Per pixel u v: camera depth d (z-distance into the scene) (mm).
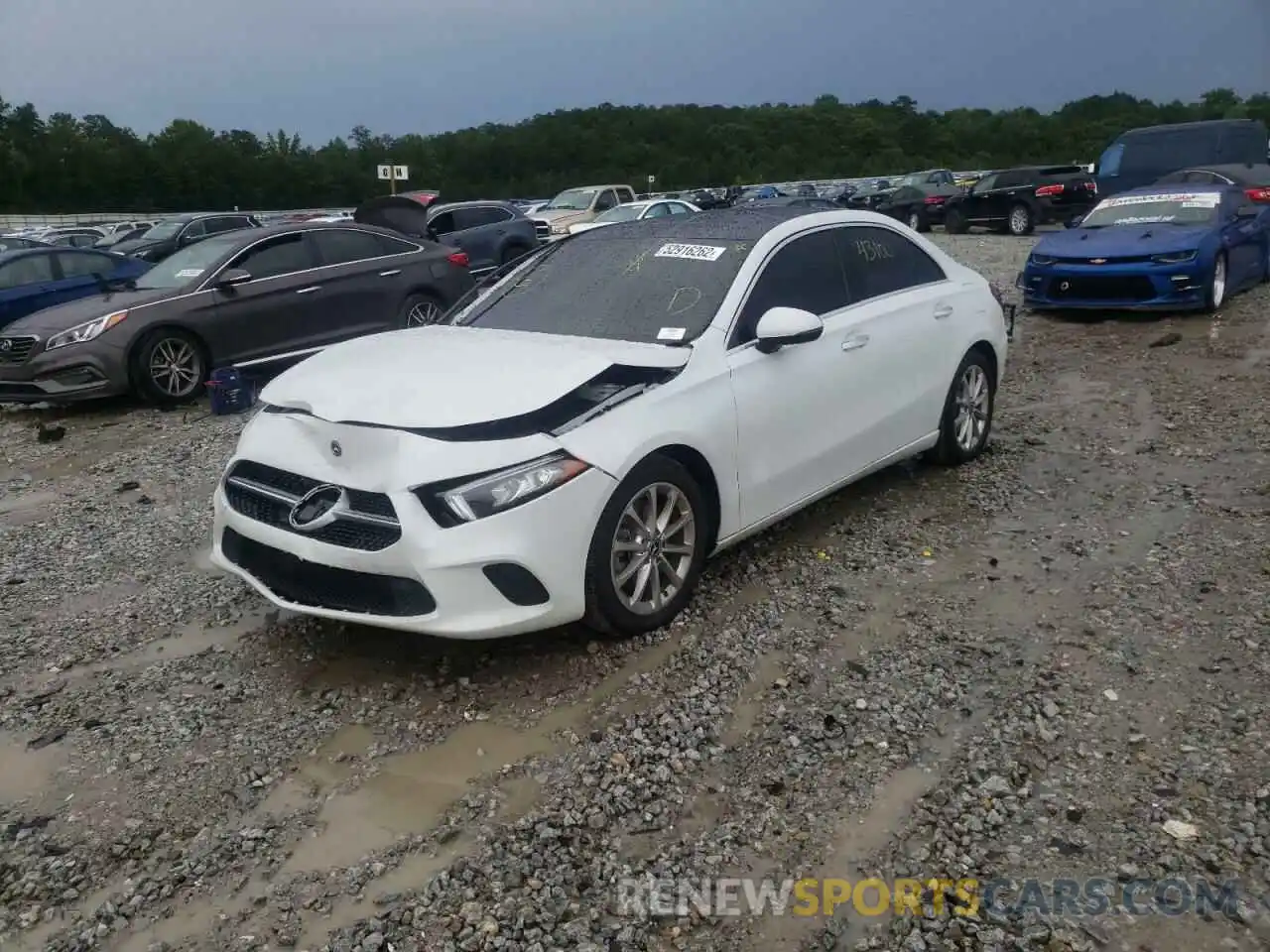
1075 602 4352
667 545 4195
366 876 2889
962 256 20344
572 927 2664
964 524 5328
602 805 3148
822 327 4480
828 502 5730
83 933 2715
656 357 4262
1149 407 7480
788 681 3812
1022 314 12117
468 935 2646
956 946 2561
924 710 3596
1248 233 12164
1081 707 3559
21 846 3078
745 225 5148
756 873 2854
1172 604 4273
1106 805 3041
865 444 5234
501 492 3611
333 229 10648
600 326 4691
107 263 13055
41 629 4590
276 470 3986
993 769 3240
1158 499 5520
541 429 3793
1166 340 9883
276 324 10062
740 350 4504
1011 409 7660
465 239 17234
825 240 5223
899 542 5105
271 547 3926
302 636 4383
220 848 3031
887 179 49281
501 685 3871
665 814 3109
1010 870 2807
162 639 4434
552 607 3732
